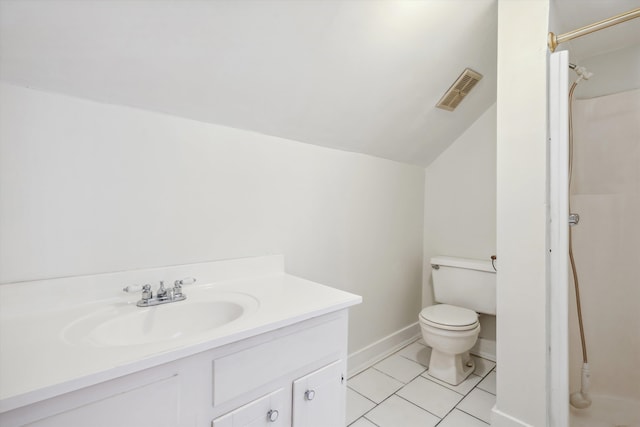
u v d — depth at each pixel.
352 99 1.52
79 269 0.96
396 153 2.17
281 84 1.27
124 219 1.05
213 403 0.73
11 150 0.85
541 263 1.29
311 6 1.06
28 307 0.87
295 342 0.90
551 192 1.30
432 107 1.89
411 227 2.44
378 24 1.24
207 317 1.02
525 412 1.32
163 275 1.12
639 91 1.55
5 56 0.80
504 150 1.40
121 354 0.63
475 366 2.05
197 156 1.22
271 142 1.47
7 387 0.50
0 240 0.84
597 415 1.46
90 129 0.97
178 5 0.89
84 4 0.79
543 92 1.29
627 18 1.14
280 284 1.26
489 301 1.97
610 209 1.60
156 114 1.11
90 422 0.57
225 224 1.31
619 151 1.59
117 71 0.95
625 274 1.56
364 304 2.03
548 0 1.28
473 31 1.50
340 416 1.06
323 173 1.73
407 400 1.65
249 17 1.00
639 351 1.52
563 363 1.26
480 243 2.26
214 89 1.15
